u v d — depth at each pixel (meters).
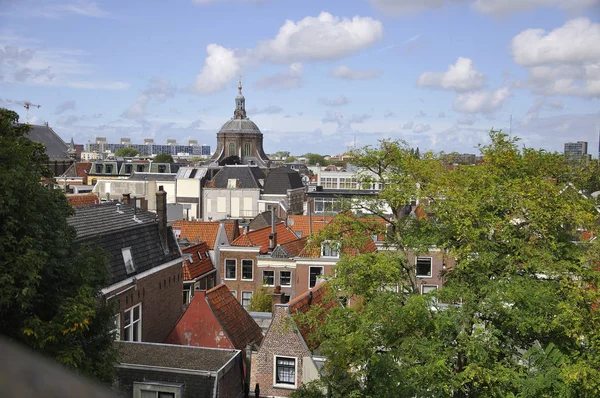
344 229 26.39
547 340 22.06
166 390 22.53
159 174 120.88
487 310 20.38
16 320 15.52
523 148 29.17
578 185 31.03
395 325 21.45
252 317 36.28
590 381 17.89
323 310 25.75
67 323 15.76
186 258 42.59
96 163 143.25
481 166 27.53
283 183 113.12
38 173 19.44
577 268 21.36
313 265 46.84
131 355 25.36
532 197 22.59
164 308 34.22
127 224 32.50
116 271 29.00
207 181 117.44
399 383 20.06
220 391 23.38
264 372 27.11
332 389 22.11
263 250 53.91
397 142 26.36
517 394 19.50
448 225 23.45
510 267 21.30
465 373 19.09
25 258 14.88
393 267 22.20
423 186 25.33
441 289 22.56
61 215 19.22
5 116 21.02
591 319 20.17
